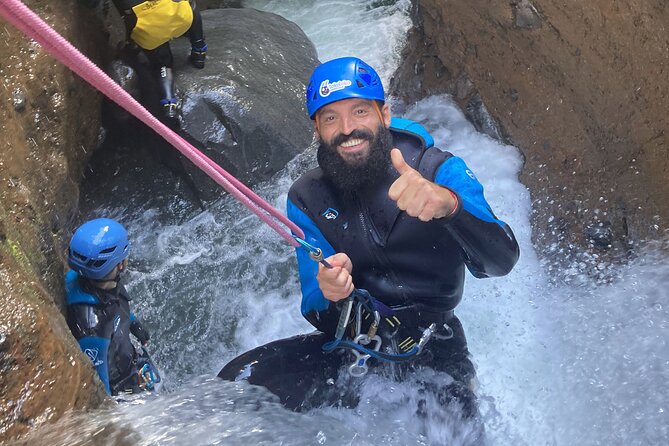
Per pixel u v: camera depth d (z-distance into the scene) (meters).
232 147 5.76
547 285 4.22
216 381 3.20
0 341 2.45
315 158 6.04
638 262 3.78
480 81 5.64
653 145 3.96
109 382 3.74
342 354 3.44
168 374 4.70
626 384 3.27
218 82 5.89
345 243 3.27
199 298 5.11
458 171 3.17
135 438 2.52
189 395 3.01
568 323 3.83
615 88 4.30
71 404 2.53
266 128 5.87
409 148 3.23
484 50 5.59
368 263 3.28
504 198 4.92
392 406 3.35
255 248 5.39
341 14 7.95
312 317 3.43
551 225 4.52
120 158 5.77
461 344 3.60
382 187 3.18
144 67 5.84
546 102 4.96
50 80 4.63
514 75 5.27
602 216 4.17
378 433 3.21
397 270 3.27
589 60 4.54
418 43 6.61
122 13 5.41
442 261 3.27
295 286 5.15
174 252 5.40
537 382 3.68
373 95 3.07
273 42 6.75
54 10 5.09
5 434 2.32
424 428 3.33
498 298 4.24
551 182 4.71
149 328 4.94
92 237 3.64
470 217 2.93
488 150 5.32
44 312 2.69
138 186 5.71
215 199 5.71
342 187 3.15
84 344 3.64
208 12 7.18
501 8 5.30
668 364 3.20
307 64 6.83
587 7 4.55
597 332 3.62
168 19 5.41
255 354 3.44
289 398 3.29
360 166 3.09
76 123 4.99
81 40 5.35
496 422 3.52
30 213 3.74
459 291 3.40
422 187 2.64
